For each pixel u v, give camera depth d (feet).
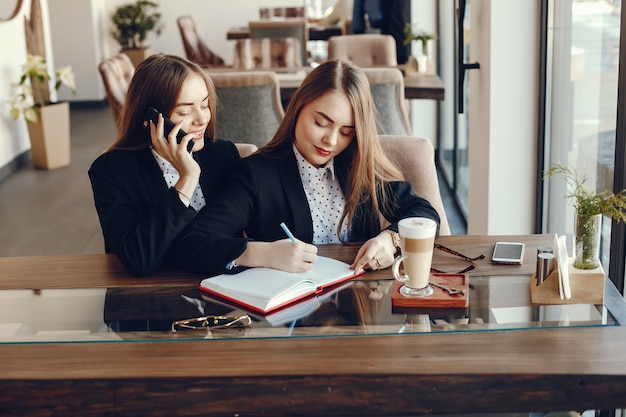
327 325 5.48
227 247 6.44
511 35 10.55
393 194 7.42
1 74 21.99
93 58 32.91
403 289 5.91
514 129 10.82
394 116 14.64
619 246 7.55
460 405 4.89
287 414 4.94
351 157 7.24
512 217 11.11
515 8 10.46
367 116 6.94
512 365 4.90
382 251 6.50
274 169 7.23
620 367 4.86
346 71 6.86
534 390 4.84
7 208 18.94
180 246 6.62
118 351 5.23
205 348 5.23
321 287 6.11
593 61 8.52
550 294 5.73
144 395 4.91
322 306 5.79
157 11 35.58
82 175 21.84
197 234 6.68
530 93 10.69
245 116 14.69
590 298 5.72
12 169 22.39
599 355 5.00
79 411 4.95
